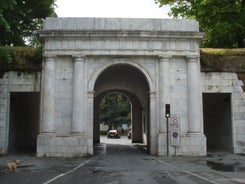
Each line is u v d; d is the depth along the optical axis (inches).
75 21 1128.8
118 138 2578.7
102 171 719.7
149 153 1163.3
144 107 1523.1
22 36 1760.6
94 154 1159.0
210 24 1541.6
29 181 581.0
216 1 1414.9
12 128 1208.2
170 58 1128.8
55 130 1095.6
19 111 1279.5
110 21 1134.4
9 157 1031.6
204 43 1659.7
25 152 1197.1
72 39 1115.3
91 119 1104.8
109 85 1529.3
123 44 1120.2
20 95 1228.5
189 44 1131.3
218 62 1174.3
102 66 1127.0
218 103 1304.1
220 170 749.3
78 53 1109.7
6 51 999.6
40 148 1063.0
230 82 1159.0
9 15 1552.7
